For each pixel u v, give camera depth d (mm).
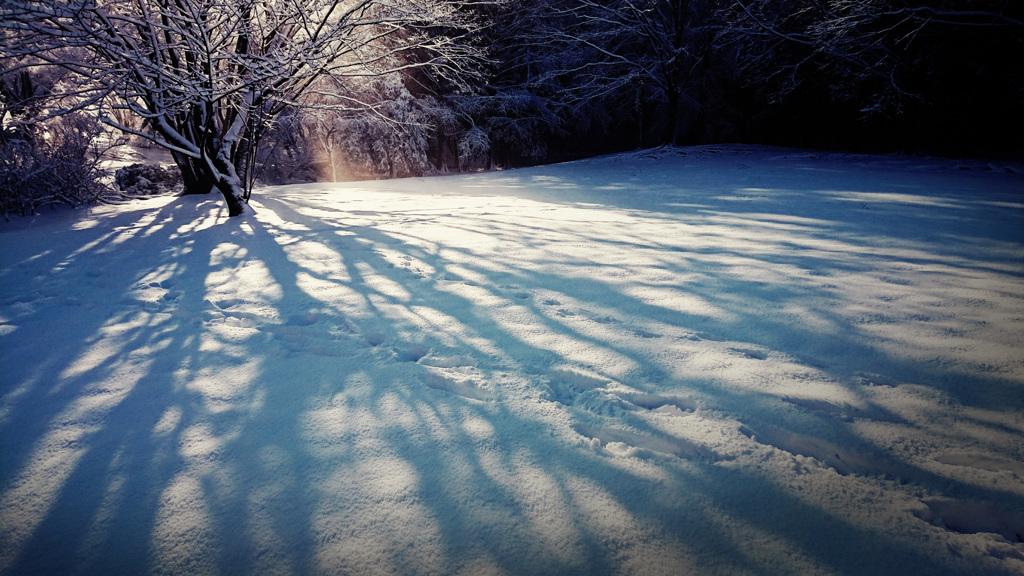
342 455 1784
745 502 1524
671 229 5840
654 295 3459
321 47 7605
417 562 1336
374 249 5059
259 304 3461
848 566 1290
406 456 1772
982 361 2330
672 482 1620
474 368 2447
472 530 1438
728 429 1887
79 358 2641
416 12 8266
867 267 3980
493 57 23094
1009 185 8891
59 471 1724
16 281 4199
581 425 1959
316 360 2574
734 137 23297
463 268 4285
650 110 25656
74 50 8172
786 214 6637
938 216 6105
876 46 15414
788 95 19875
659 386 2221
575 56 22969
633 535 1406
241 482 1654
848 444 1771
